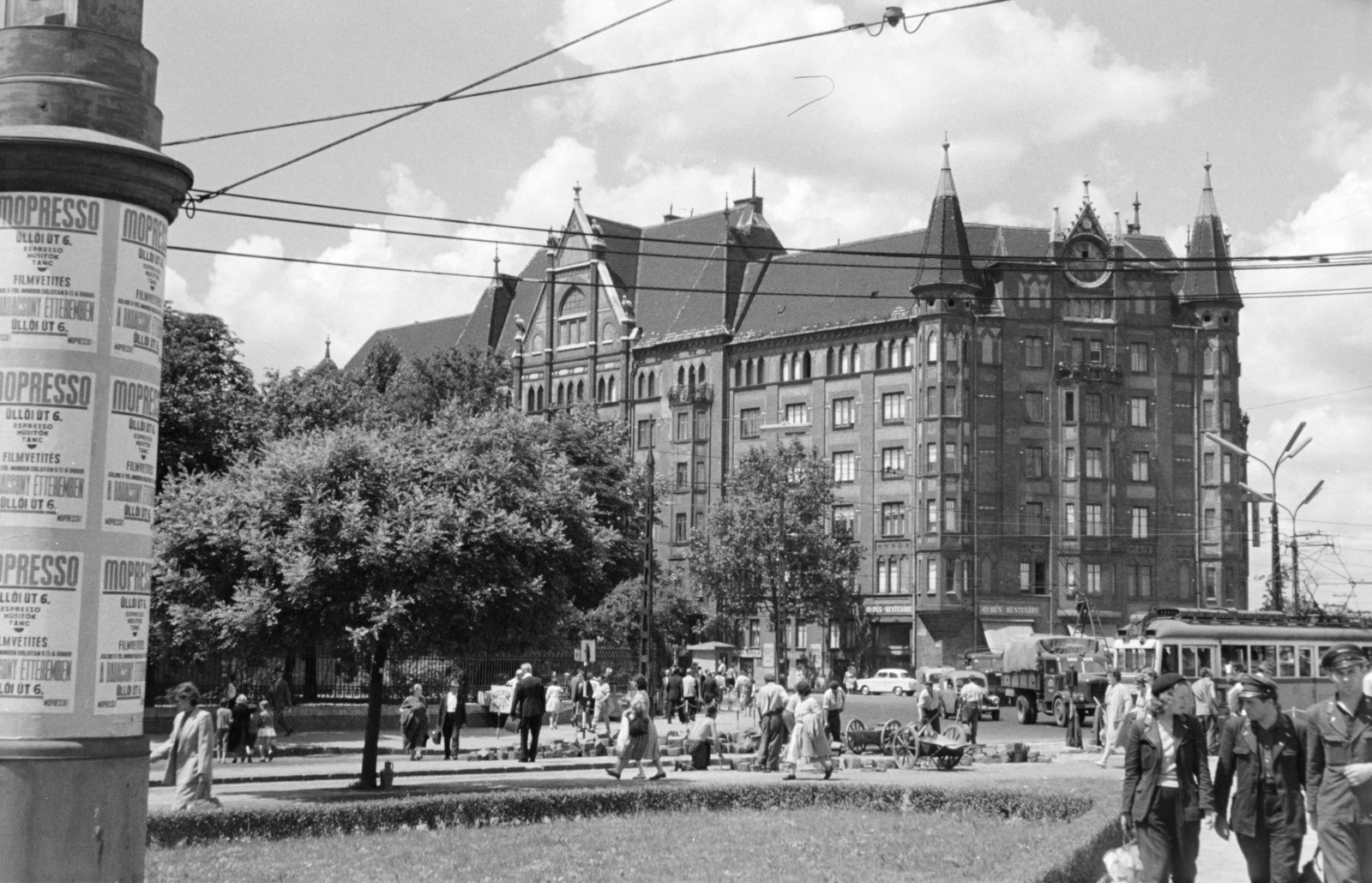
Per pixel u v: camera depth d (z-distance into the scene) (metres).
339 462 28.03
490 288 140.25
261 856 19.22
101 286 10.93
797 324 112.62
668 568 115.88
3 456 10.70
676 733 49.44
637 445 120.44
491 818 24.05
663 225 129.00
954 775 35.31
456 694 40.59
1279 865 14.63
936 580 102.62
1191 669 58.69
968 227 109.88
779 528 94.62
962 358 104.00
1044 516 104.44
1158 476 105.94
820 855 19.89
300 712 51.06
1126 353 106.38
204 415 60.31
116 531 10.97
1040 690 70.31
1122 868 14.41
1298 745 14.74
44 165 10.76
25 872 10.36
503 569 28.83
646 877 17.62
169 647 29.77
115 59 11.22
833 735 43.31
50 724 10.59
